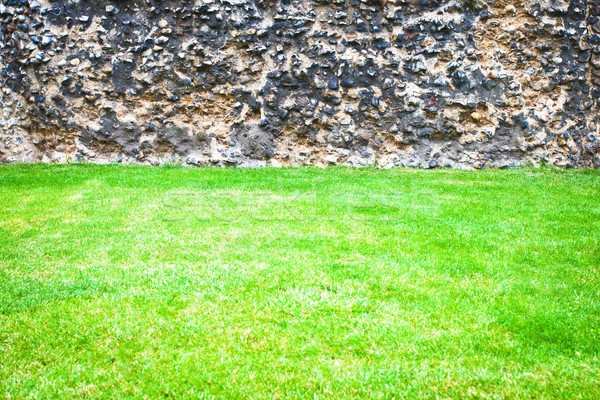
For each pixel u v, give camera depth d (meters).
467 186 8.30
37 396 2.36
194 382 2.49
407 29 10.96
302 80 10.90
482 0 11.04
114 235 5.12
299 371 2.59
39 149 11.20
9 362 2.65
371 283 3.77
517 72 11.15
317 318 3.18
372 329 3.03
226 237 5.05
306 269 4.07
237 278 3.85
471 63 11.03
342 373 2.57
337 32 10.93
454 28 11.04
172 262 4.28
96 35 10.81
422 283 3.79
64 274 3.97
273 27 10.92
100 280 3.82
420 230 5.36
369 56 10.91
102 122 10.86
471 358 2.70
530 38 11.14
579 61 11.25
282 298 3.45
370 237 5.08
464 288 3.69
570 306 3.36
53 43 10.88
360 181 8.75
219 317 3.18
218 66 10.87
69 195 7.22
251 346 2.84
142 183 8.21
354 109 10.93
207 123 10.95
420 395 2.38
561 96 11.16
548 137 11.04
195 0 10.80
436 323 3.12
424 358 2.72
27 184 8.12
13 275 3.94
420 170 10.52
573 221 5.83
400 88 10.91
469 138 10.99
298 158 10.99
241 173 9.57
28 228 5.40
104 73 10.81
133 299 3.46
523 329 3.03
